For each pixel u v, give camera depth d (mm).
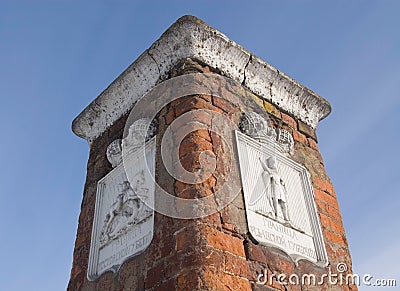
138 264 3684
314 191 4754
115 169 4629
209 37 4500
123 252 3947
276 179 4277
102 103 5227
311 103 5363
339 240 4609
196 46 4449
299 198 4500
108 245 4207
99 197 4680
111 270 3965
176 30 4441
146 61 4723
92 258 4289
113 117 5125
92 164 5129
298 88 5207
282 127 4922
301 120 5262
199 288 3090
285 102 5129
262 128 4457
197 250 3262
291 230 4141
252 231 3709
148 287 3445
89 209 4777
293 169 4676
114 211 4316
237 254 3473
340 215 4867
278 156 4527
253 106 4652
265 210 3996
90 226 4609
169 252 3426
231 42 4641
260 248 3689
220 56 4605
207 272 3172
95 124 5340
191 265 3205
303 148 5023
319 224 4457
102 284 4000
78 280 4359
